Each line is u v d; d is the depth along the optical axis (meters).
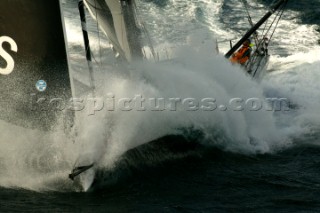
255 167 33.50
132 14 41.06
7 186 28.55
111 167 30.44
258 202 28.23
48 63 27.69
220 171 32.66
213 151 35.38
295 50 68.38
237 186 30.42
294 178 31.61
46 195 27.92
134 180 30.34
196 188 30.00
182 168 32.59
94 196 28.22
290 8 87.06
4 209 26.16
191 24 74.75
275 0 89.56
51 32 27.59
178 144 34.44
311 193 29.36
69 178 29.14
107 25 37.62
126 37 38.94
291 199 28.58
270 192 29.61
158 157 33.00
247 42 50.56
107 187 29.36
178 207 27.33
